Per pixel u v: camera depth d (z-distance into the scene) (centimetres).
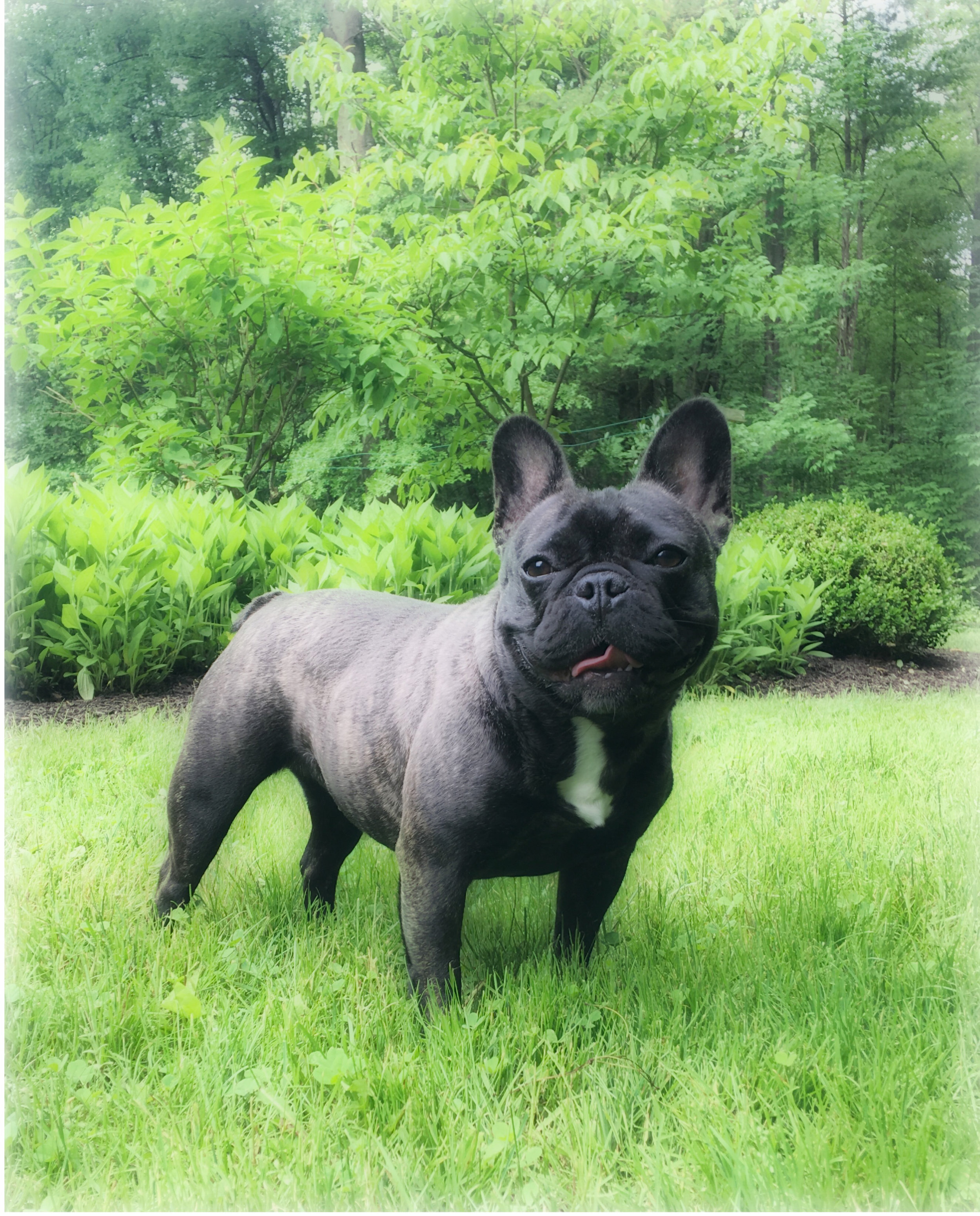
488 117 288
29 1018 67
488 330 288
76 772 131
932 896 93
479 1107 57
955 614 283
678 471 78
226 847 109
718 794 130
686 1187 51
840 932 86
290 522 214
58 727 159
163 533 200
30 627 180
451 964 69
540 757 67
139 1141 55
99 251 221
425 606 85
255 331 244
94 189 424
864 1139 55
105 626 183
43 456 334
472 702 68
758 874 100
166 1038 66
